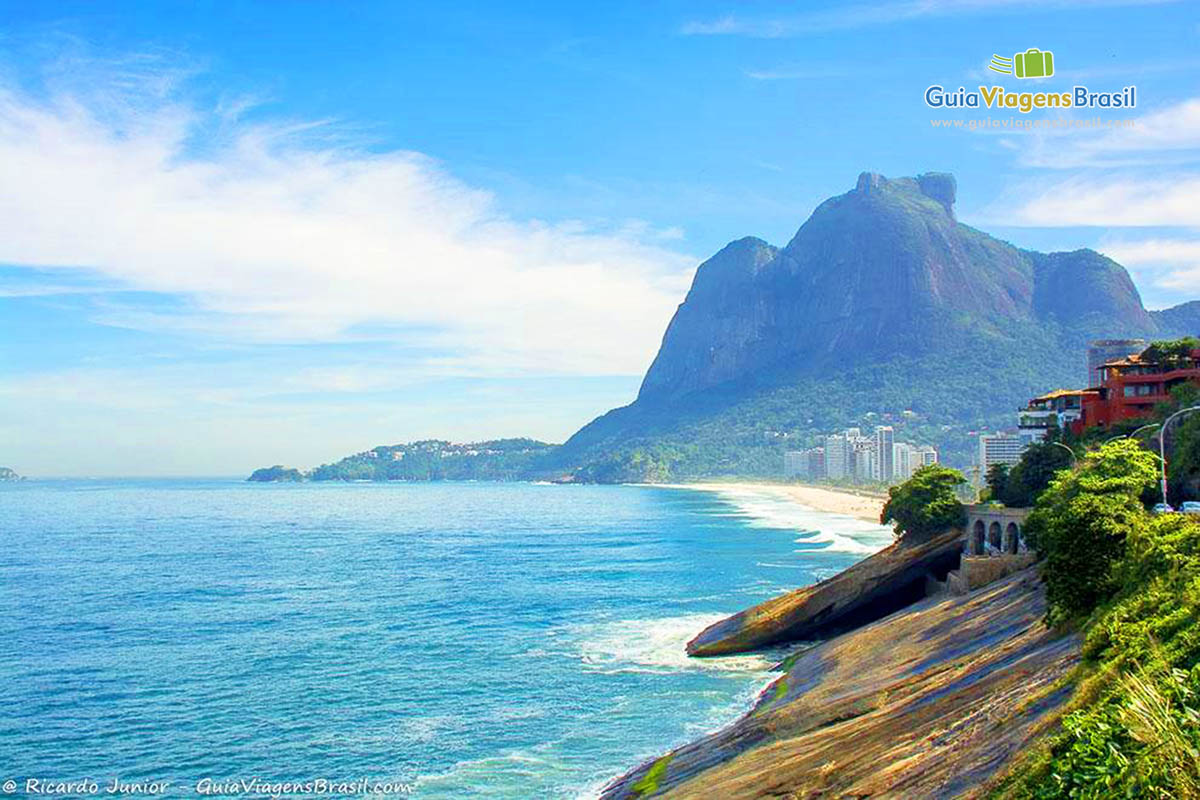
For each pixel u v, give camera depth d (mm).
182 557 153750
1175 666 26297
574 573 128750
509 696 62438
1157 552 39250
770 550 159250
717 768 41406
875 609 81938
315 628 88188
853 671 55219
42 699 63188
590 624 88500
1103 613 39469
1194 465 71750
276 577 126438
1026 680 36875
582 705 59750
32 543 179875
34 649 78938
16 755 52219
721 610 95688
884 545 166375
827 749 38781
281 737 54781
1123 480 58906
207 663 73375
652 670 68750
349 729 56031
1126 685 19531
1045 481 93500
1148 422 89688
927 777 30438
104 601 105250
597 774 47219
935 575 84562
